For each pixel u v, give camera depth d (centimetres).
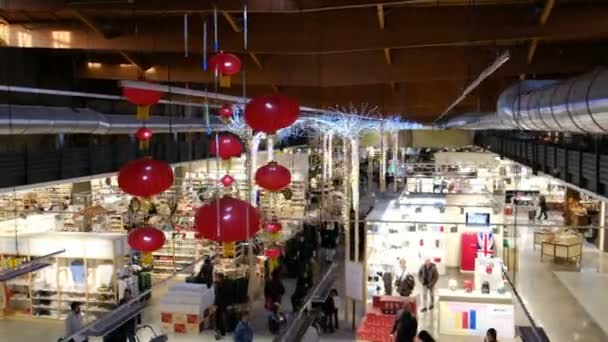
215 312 1216
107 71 1129
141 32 815
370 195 2511
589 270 1655
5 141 1356
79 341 946
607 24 701
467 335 1184
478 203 1669
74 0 643
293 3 604
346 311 1265
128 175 425
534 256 1830
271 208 1694
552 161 1045
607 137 808
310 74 1006
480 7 729
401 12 745
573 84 586
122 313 864
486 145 2909
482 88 1359
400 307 1180
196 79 1029
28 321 1274
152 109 1669
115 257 1248
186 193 1936
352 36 752
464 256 1638
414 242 1619
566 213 2186
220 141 658
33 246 1264
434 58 966
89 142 1526
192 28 802
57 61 1297
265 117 400
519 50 968
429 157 3875
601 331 1179
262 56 1012
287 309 1332
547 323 1227
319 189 2439
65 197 1909
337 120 1900
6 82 1134
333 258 1681
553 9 711
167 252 1539
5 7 648
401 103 1441
